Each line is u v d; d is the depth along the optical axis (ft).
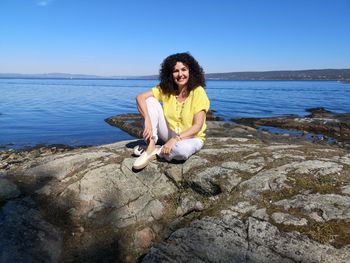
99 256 6.14
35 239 6.21
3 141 22.89
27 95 72.33
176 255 5.28
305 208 5.51
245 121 30.78
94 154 8.40
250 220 5.56
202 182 6.86
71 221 6.70
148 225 6.55
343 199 5.58
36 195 7.18
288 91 95.76
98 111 42.60
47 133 26.07
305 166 6.74
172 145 7.19
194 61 7.55
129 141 9.77
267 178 6.45
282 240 5.05
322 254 4.69
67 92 87.76
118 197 7.02
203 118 7.48
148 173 7.46
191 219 6.40
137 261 6.01
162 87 7.83
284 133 25.39
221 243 5.28
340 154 7.80
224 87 129.18
